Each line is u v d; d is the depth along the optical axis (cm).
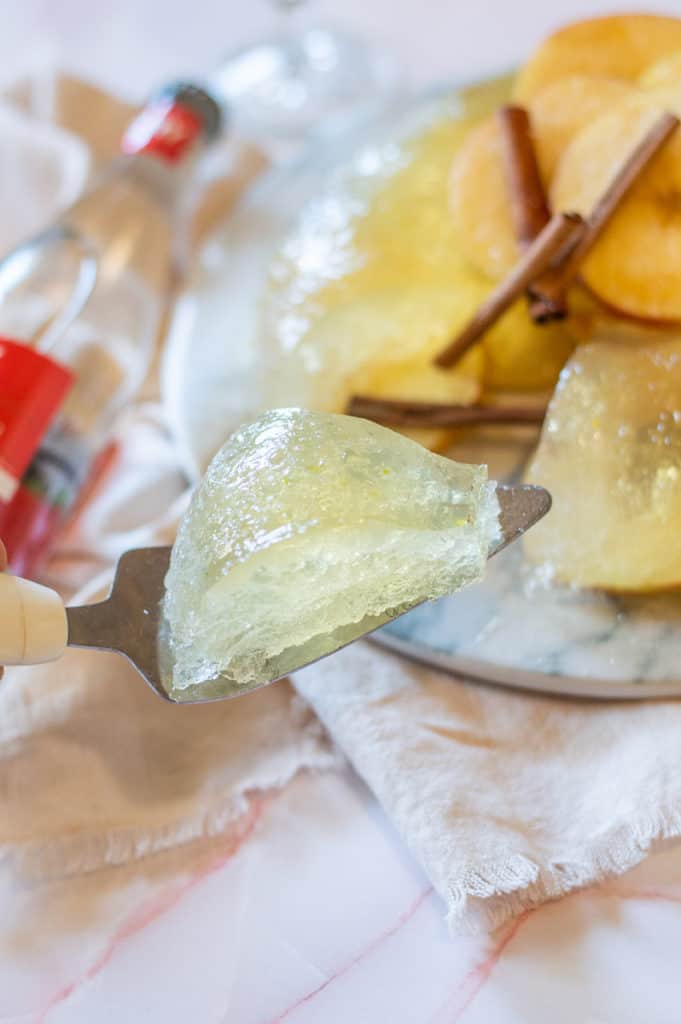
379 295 65
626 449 55
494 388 63
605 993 48
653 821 50
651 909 50
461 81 76
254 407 64
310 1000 49
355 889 51
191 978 50
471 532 49
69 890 53
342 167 74
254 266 71
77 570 62
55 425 62
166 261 75
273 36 91
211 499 49
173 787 55
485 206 63
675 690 52
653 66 62
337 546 48
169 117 74
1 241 76
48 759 54
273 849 53
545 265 59
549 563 55
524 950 49
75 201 73
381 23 91
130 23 95
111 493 65
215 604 48
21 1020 49
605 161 59
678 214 58
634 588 54
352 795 54
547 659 53
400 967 49
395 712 54
